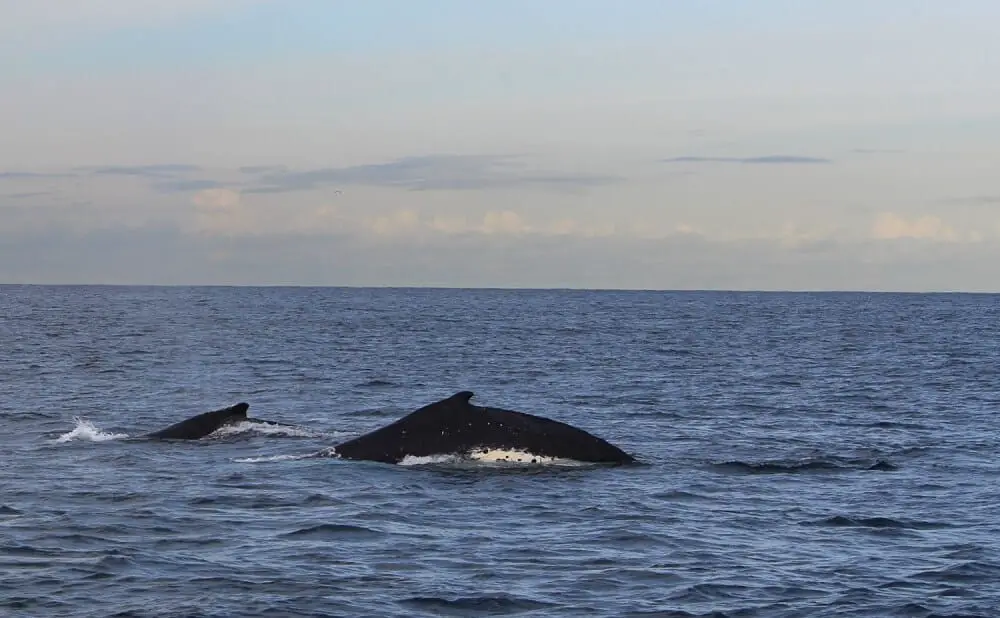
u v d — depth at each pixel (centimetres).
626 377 10919
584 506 4281
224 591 3080
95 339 16012
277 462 5150
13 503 4159
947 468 5303
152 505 4162
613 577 3303
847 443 6253
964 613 2991
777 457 5681
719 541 3762
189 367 11250
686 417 7519
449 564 3419
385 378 10450
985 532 3928
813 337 19712
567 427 5303
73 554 3425
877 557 3569
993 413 7919
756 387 9962
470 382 10194
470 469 5000
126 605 2941
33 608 2900
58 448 5581
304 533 3769
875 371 11962
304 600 3011
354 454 5209
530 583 3228
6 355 12375
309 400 8356
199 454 5409
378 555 3503
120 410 7400
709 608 3020
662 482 4800
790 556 3575
